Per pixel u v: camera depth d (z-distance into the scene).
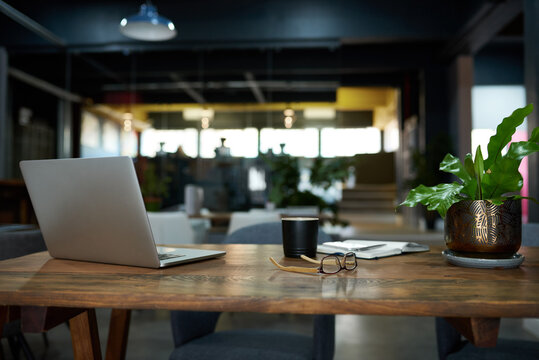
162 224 2.89
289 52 6.93
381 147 11.73
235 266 0.94
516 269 0.90
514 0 4.86
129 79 6.89
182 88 6.88
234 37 6.48
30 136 6.55
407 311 0.64
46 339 2.33
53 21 6.66
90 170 0.87
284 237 1.06
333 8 6.39
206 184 6.77
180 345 1.18
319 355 1.05
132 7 6.59
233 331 1.31
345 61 7.18
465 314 0.64
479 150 0.94
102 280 0.79
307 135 6.86
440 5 6.26
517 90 8.39
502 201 0.91
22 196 3.67
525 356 1.12
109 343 1.26
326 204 4.00
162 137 6.84
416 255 1.11
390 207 9.26
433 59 7.20
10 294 0.71
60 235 1.00
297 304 0.66
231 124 6.84
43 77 6.67
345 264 0.90
